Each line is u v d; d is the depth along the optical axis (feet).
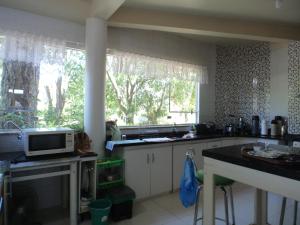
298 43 12.26
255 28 11.55
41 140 7.71
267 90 13.58
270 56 13.48
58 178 9.76
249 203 9.95
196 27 10.72
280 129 12.62
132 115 12.38
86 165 8.75
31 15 9.16
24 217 7.68
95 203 8.00
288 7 9.73
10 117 8.89
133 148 9.86
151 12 10.19
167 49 13.08
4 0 8.21
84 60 10.42
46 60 9.34
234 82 14.99
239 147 6.07
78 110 10.52
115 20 9.76
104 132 9.95
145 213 9.07
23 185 8.98
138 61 11.82
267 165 4.28
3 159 7.31
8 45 8.55
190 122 14.71
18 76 8.97
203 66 14.78
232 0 9.15
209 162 5.58
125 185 9.41
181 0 9.19
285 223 8.18
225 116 15.33
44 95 9.59
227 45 15.25
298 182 3.81
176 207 9.62
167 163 10.96
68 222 8.38
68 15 9.46
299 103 12.26
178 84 14.15
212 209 5.51
